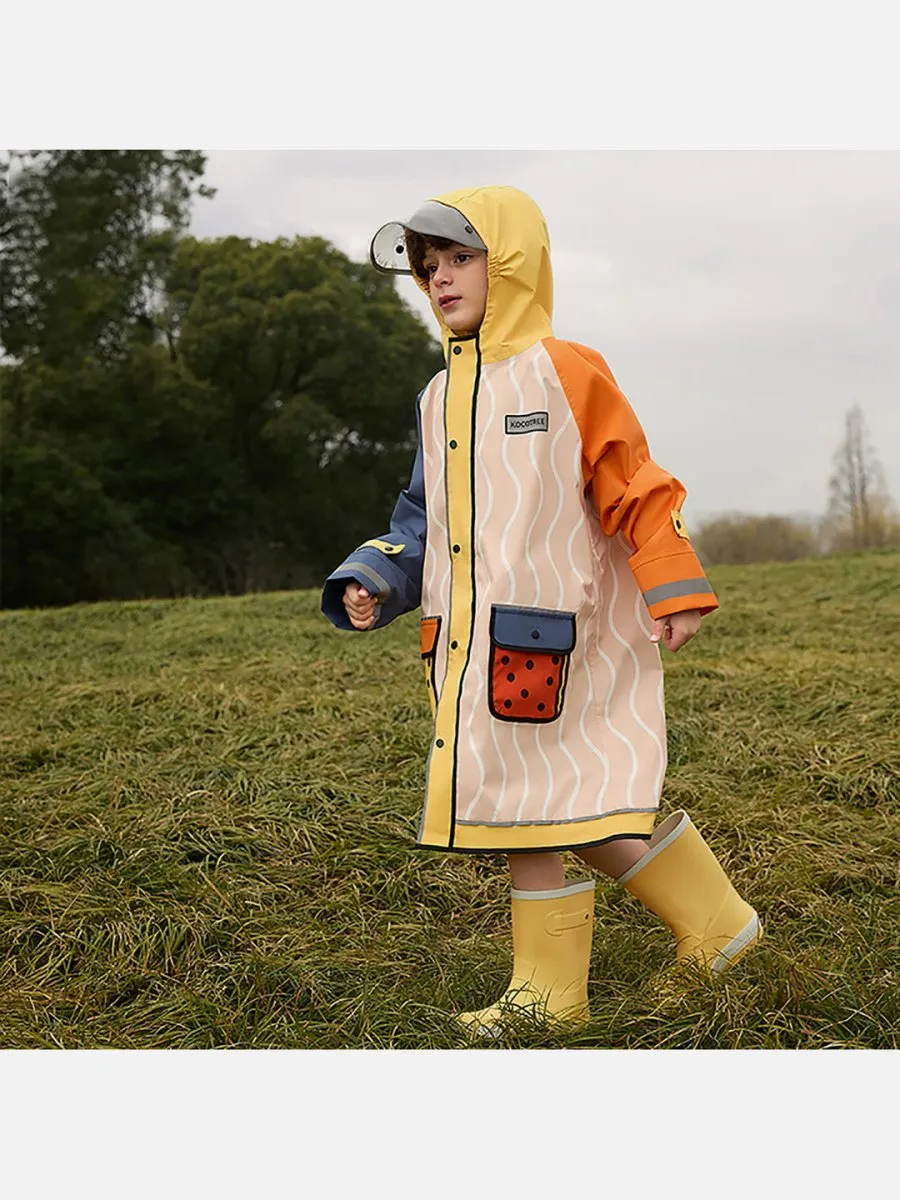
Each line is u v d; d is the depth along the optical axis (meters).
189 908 3.21
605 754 2.48
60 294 25.23
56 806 4.09
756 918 2.70
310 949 2.99
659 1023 2.46
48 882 3.46
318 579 29.16
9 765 4.74
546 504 2.49
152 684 6.24
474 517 2.54
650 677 2.55
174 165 26.86
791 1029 2.39
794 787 4.22
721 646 7.49
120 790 4.19
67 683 6.64
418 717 5.32
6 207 24.95
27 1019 2.69
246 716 5.43
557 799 2.46
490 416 2.55
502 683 2.46
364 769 4.53
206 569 27.88
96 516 25.27
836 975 2.56
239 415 28.16
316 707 5.50
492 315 2.58
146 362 26.20
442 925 3.23
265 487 28.81
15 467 24.47
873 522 30.03
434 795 2.50
